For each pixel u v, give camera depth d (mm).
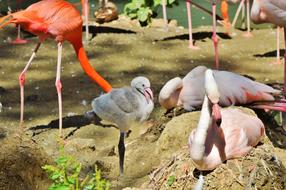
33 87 8641
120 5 12547
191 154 4996
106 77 9031
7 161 5082
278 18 8133
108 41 10289
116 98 5652
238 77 6582
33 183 5191
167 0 11164
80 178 5680
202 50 10109
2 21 7250
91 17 11484
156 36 10586
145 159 6156
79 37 7504
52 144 6750
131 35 10578
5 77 8969
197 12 11992
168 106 6672
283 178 5203
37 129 7320
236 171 5074
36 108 7945
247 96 6461
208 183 5043
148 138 6488
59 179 4578
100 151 6547
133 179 5887
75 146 6551
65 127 7398
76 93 8438
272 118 6754
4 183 5023
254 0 8297
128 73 9188
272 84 8680
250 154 5242
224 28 11117
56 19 7289
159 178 5301
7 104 8039
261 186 5023
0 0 12375
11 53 9820
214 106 4883
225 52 10047
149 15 11219
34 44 10188
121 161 5867
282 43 10453
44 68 9305
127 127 5758
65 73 9156
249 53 10023
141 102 5695
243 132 5227
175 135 6016
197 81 6625
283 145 6512
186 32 10844
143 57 9758
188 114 6180
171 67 9438
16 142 5285
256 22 8438
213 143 5102
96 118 7512
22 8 12023
